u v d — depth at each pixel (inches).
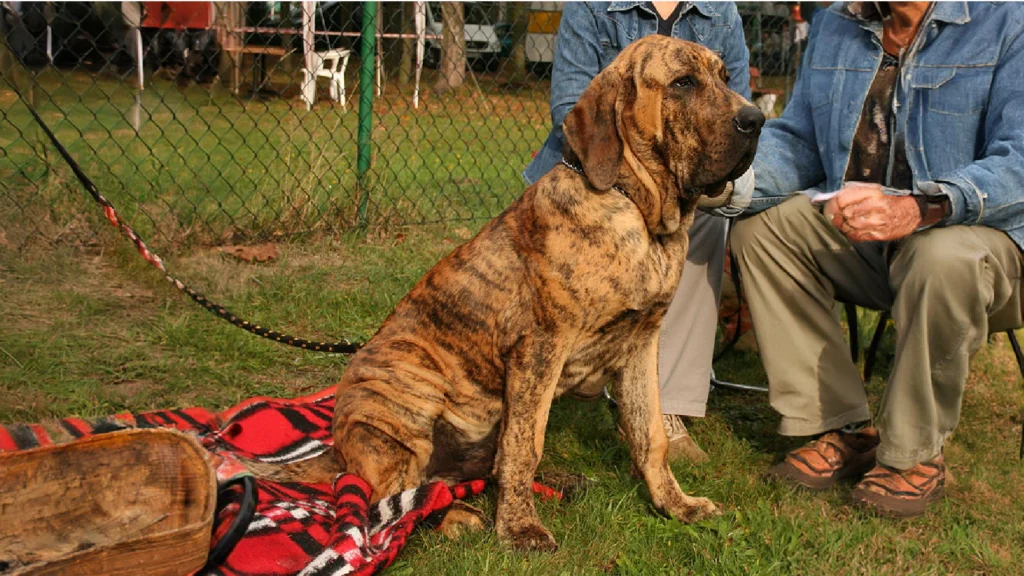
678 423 146.3
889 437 127.8
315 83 319.0
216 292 191.3
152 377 157.1
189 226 219.1
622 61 113.1
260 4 417.1
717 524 119.9
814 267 137.9
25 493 98.0
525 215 116.7
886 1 135.8
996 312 133.8
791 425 139.7
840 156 142.3
